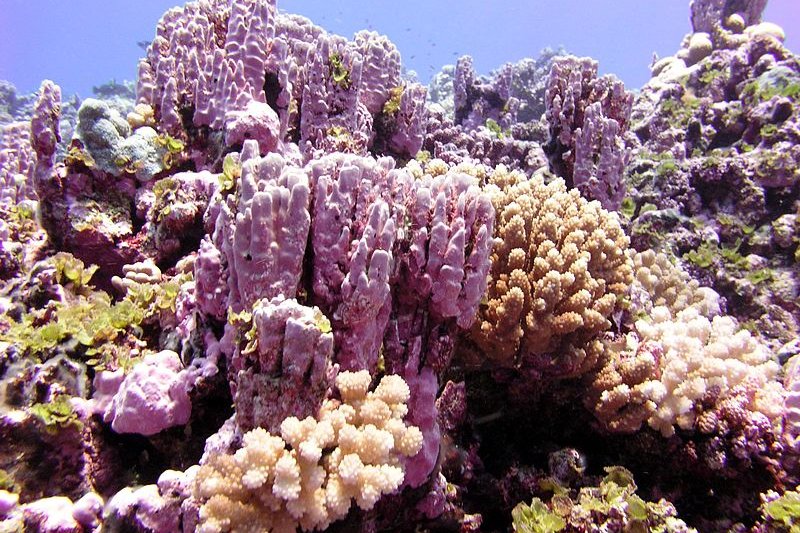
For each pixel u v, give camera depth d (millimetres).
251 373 2305
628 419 3396
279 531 2166
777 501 3145
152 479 2867
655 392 3336
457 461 3361
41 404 2707
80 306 3410
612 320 3988
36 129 4031
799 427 3336
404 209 2854
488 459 3770
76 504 2561
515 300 3174
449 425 3365
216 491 2139
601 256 3762
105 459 2816
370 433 2264
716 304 5508
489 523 3545
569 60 7285
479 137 8188
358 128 5801
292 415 2309
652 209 7363
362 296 2502
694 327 3867
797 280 6785
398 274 2852
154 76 5434
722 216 7375
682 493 3574
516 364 3467
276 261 2490
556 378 3531
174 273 4031
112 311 3291
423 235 2768
